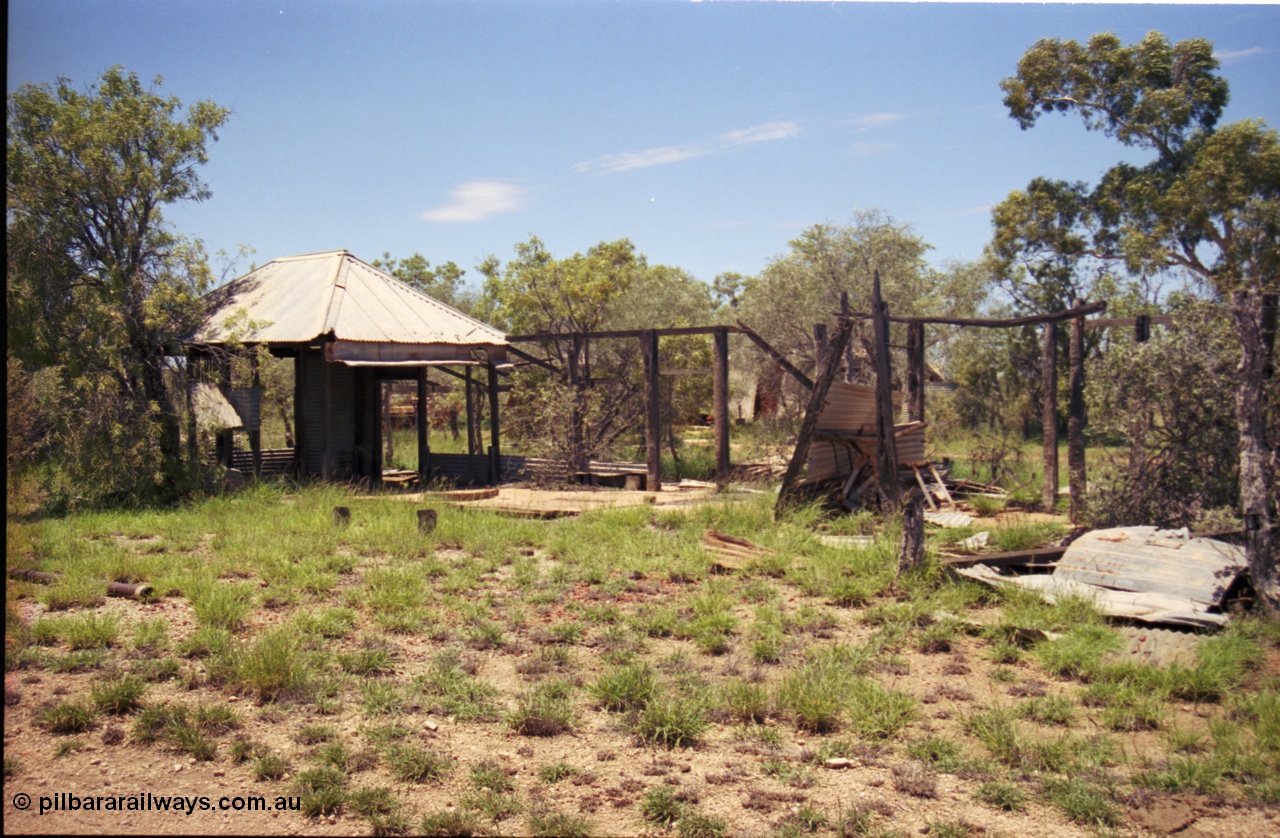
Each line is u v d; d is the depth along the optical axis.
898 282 31.55
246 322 19.80
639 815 5.34
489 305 35.44
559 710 6.66
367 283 21.80
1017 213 35.12
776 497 15.63
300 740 6.23
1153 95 30.33
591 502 16.94
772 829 5.16
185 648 7.85
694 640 8.60
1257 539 8.98
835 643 8.45
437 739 6.33
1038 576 10.09
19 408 14.98
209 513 14.77
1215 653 7.54
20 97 16.09
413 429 39.06
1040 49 31.83
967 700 7.15
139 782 5.61
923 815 5.35
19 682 7.13
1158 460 12.70
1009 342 36.81
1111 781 5.72
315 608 9.30
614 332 20.80
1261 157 26.30
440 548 12.52
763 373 33.66
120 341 16.27
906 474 18.05
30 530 12.10
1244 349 9.21
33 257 15.66
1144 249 28.64
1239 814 5.35
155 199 17.42
